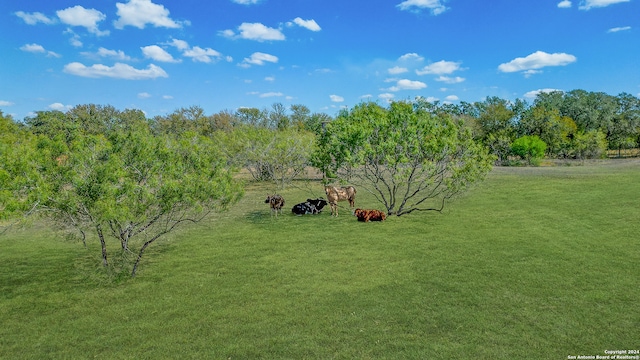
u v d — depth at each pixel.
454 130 17.19
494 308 8.48
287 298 9.36
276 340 7.48
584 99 79.81
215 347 7.31
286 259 12.24
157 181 10.95
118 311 8.96
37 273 11.55
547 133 55.72
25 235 16.16
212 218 18.64
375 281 10.21
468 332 7.55
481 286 9.62
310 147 28.81
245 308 8.91
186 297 9.62
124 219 9.84
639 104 77.81
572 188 23.09
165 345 7.44
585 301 8.62
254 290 9.91
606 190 21.81
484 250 12.35
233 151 30.45
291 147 29.45
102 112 51.47
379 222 16.62
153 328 8.11
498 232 14.35
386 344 7.22
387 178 30.69
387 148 16.84
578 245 12.48
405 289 9.64
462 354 6.84
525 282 9.74
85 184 10.02
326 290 9.75
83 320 8.57
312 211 18.92
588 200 19.36
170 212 12.05
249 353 7.07
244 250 13.35
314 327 7.94
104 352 7.29
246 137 30.39
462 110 72.69
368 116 18.77
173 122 62.00
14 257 13.15
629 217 15.61
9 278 11.16
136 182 11.37
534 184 25.27
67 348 7.46
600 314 8.04
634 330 7.41
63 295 9.93
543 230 14.39
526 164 46.28
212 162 12.52
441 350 6.97
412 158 17.67
